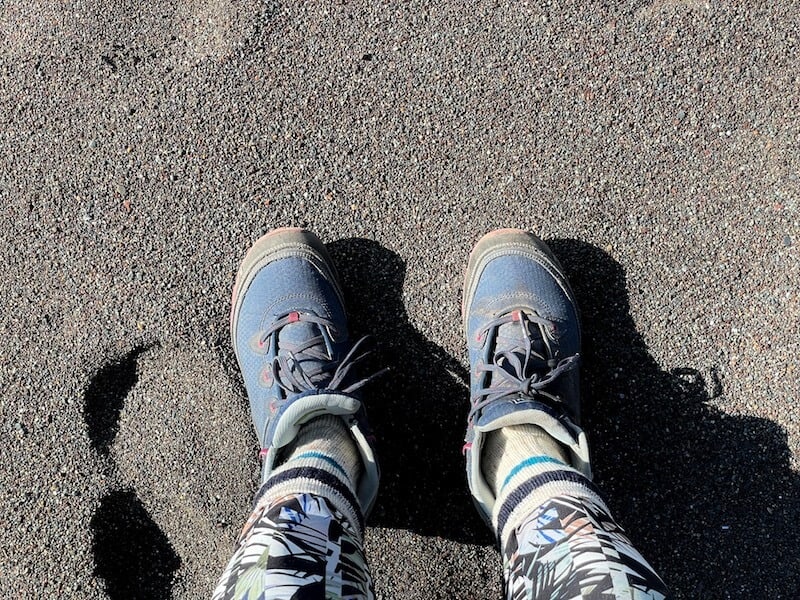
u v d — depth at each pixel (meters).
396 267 0.70
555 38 0.71
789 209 0.69
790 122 0.70
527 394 0.61
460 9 0.71
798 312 0.69
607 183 0.70
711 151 0.70
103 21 0.71
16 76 0.71
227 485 0.67
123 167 0.70
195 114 0.71
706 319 0.69
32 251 0.70
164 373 0.69
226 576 0.49
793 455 0.67
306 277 0.67
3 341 0.69
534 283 0.67
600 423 0.68
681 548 0.67
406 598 0.67
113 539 0.67
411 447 0.68
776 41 0.70
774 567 0.66
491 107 0.70
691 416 0.68
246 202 0.70
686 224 0.70
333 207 0.70
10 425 0.68
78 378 0.68
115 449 0.68
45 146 0.70
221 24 0.71
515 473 0.57
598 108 0.70
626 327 0.69
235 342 0.68
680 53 0.70
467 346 0.69
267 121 0.71
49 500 0.67
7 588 0.66
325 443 0.58
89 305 0.69
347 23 0.71
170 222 0.70
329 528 0.50
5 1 0.72
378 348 0.69
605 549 0.48
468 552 0.67
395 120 0.70
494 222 0.70
